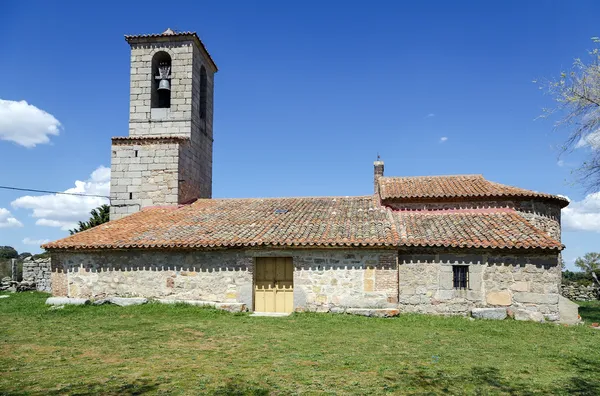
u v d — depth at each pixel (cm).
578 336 1160
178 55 2180
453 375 791
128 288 1559
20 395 668
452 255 1414
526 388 732
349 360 877
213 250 1505
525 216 1678
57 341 1044
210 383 727
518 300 1361
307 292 1435
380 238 1412
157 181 2041
